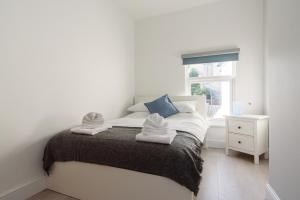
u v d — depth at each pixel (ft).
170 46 12.12
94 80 9.34
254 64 10.27
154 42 12.53
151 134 5.59
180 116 9.77
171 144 5.17
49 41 7.02
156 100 10.60
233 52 10.46
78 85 8.36
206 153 10.08
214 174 7.53
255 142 8.58
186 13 11.64
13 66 5.86
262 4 9.98
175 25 11.94
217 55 10.88
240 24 10.46
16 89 5.96
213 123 11.18
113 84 10.85
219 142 10.99
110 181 5.54
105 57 10.16
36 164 6.56
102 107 9.90
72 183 6.16
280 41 4.89
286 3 4.52
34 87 6.50
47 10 6.95
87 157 5.76
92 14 9.20
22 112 6.14
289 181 4.37
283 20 4.70
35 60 6.52
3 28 5.61
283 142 4.69
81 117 8.50
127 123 8.18
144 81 12.89
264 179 7.07
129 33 12.48
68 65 7.85
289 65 4.40
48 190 6.62
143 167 5.04
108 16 10.36
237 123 9.27
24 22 6.17
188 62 11.59
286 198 4.52
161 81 12.43
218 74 11.30
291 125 4.29
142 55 12.89
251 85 10.37
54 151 6.35
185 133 6.35
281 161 4.82
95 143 5.77
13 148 5.90
